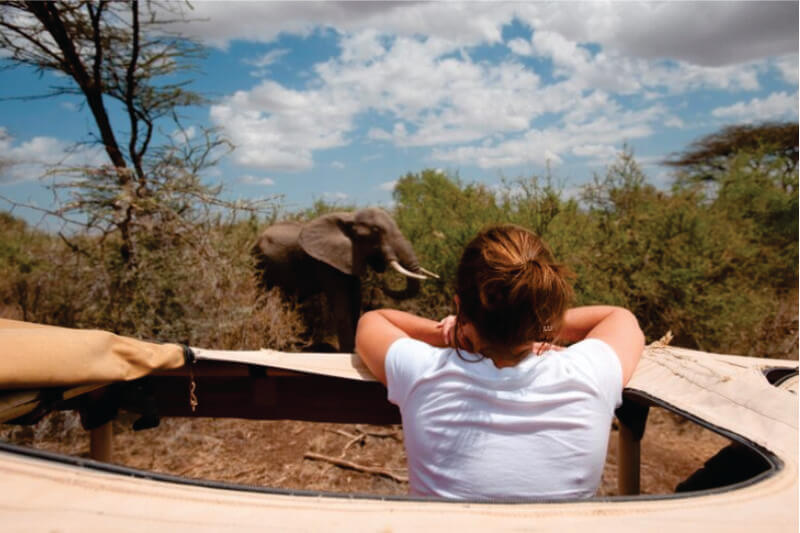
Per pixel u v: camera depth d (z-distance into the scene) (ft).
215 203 14.56
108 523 2.41
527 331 3.64
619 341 4.32
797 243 23.39
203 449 12.13
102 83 15.21
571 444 3.56
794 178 27.17
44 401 4.67
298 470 11.40
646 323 17.69
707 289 17.69
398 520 2.57
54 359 4.55
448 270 20.75
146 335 13.34
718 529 2.63
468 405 3.62
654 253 18.34
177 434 12.48
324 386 7.14
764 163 28.89
